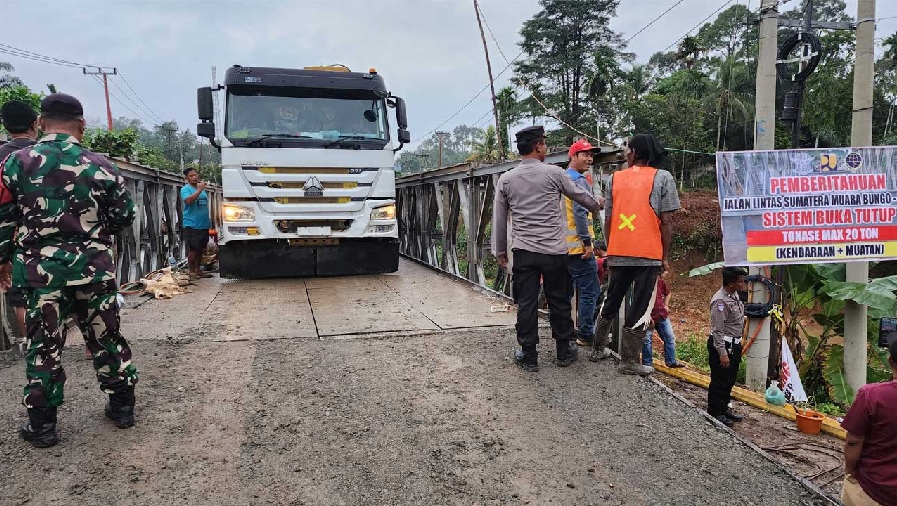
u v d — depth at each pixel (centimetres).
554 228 445
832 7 4784
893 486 246
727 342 421
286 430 346
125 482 287
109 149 1631
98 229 327
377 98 864
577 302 536
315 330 555
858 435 253
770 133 624
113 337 336
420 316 615
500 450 327
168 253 1048
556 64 4950
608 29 4991
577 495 285
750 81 3381
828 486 324
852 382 634
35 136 425
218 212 915
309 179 812
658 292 587
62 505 267
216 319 600
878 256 519
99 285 325
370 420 361
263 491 283
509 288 732
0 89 1686
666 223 433
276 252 846
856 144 604
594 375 445
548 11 5012
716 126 3472
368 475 299
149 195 917
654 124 3369
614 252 445
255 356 476
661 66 5509
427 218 1098
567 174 461
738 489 294
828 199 514
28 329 314
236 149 789
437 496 282
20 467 298
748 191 514
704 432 354
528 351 451
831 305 706
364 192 845
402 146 879
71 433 336
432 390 410
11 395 390
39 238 308
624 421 367
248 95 816
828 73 2834
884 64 3062
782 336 645
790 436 408
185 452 318
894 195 515
